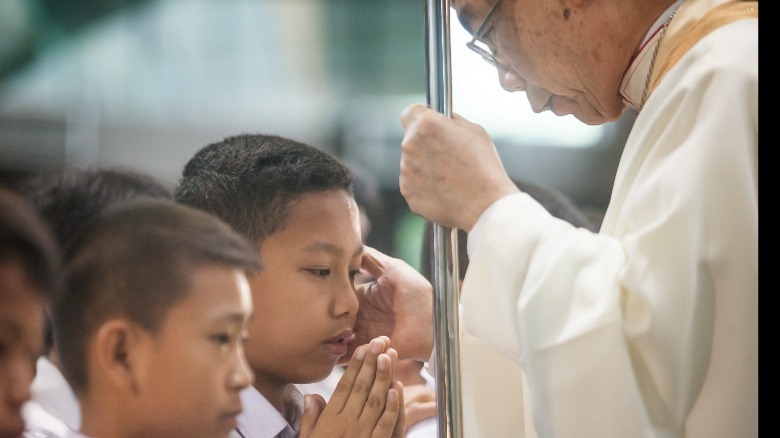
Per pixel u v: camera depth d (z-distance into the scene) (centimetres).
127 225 111
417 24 341
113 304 108
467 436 135
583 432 111
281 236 128
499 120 257
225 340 112
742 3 125
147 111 313
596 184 264
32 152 294
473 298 118
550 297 114
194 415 111
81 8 310
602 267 114
